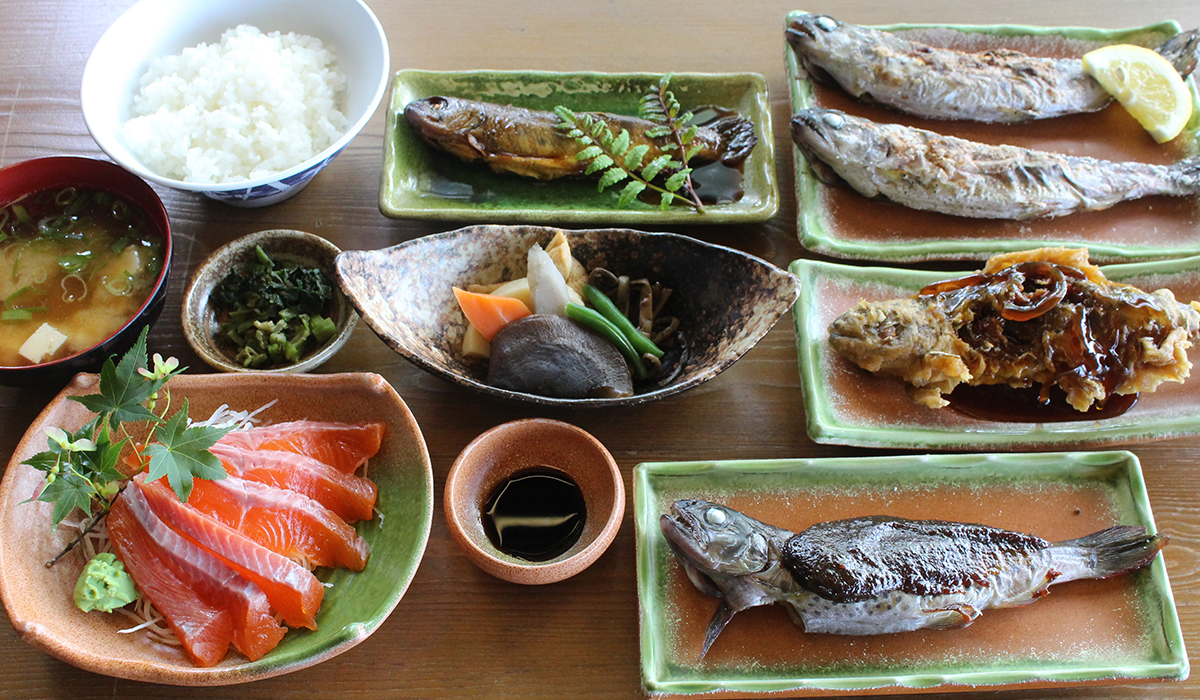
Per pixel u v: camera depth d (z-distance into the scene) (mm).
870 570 453
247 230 574
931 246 563
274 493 461
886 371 526
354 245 572
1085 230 579
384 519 479
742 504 500
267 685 468
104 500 456
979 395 531
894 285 554
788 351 555
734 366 549
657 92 612
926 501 503
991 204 570
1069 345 518
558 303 514
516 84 615
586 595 490
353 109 584
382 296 507
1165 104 605
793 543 461
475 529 477
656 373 535
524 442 493
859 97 622
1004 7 670
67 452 440
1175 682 470
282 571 441
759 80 608
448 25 650
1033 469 506
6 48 624
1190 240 576
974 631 474
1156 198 587
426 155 595
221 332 528
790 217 592
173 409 485
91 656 420
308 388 486
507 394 486
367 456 486
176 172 556
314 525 464
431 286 528
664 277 543
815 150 574
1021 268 531
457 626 482
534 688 471
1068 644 472
